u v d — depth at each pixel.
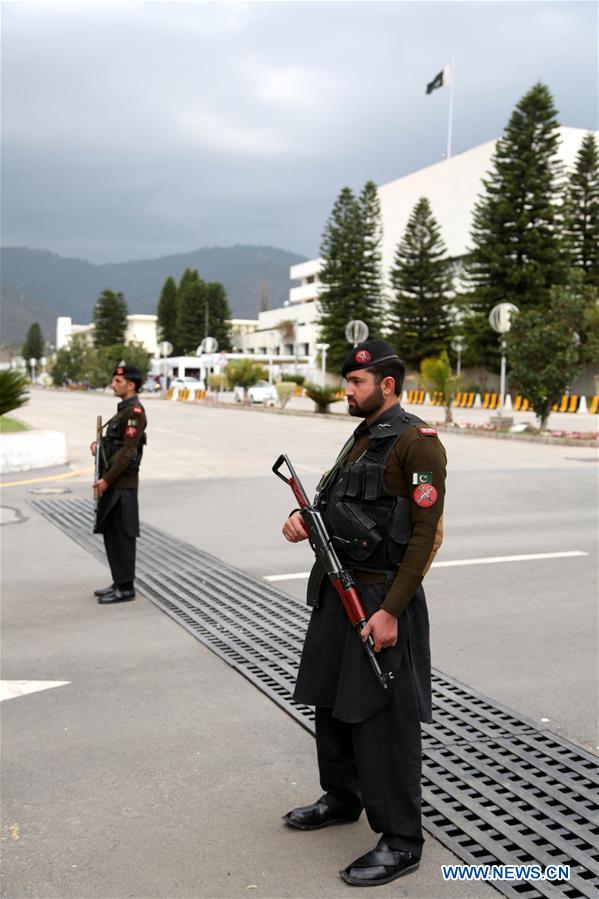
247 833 3.06
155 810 3.21
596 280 45.28
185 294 95.12
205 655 5.02
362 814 3.23
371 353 2.86
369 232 58.50
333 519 2.86
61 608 6.04
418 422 2.82
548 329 20.64
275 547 8.16
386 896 2.69
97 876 2.78
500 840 3.05
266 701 4.32
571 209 45.50
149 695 4.38
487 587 6.62
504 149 44.22
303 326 86.50
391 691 2.77
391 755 2.79
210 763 3.61
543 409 21.42
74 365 84.19
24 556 7.73
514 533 8.91
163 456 16.66
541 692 4.45
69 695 4.38
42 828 3.08
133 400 6.16
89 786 3.40
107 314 101.94
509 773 3.55
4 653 5.04
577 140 52.28
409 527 2.76
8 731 3.93
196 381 58.62
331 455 16.80
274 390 43.09
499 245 43.75
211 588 6.59
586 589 6.58
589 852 2.96
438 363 25.56
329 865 2.87
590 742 3.84
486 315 44.03
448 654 5.04
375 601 2.77
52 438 14.20
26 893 2.68
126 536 6.17
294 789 3.39
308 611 5.97
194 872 2.81
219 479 13.25
